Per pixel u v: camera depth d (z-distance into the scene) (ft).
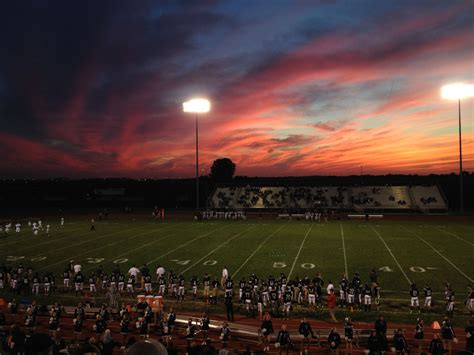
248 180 354.74
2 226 157.17
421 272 89.92
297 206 219.00
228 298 68.28
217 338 61.46
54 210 232.94
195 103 182.91
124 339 61.11
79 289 85.56
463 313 68.03
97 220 184.44
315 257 104.32
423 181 236.84
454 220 170.09
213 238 131.75
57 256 110.52
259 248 115.44
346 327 55.57
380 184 234.99
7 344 32.37
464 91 172.96
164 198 272.72
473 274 87.86
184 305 76.43
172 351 42.09
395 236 131.34
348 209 209.46
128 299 80.64
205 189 283.59
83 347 10.64
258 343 59.67
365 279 86.17
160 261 103.45
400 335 52.21
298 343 59.93
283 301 70.74
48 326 65.62
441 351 49.57
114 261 104.58
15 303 69.87
